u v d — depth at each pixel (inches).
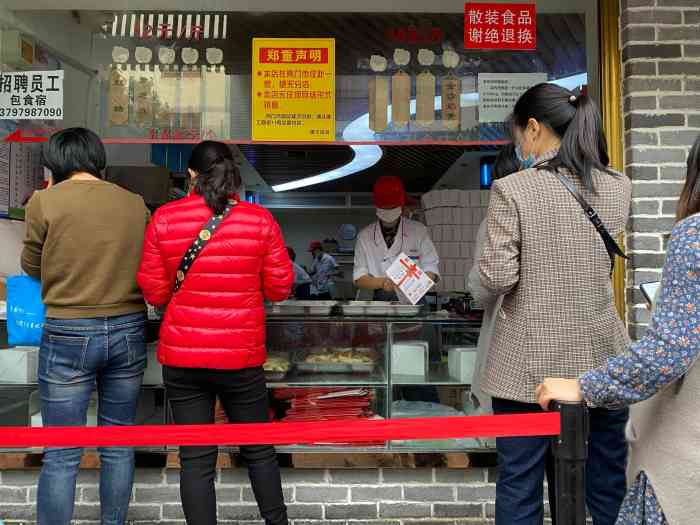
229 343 79.1
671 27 101.6
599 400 43.6
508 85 128.4
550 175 63.1
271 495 84.7
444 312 113.0
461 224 150.8
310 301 105.9
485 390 67.3
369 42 130.3
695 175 44.1
